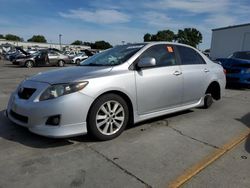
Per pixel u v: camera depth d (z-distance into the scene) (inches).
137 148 135.2
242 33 862.5
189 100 193.2
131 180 104.7
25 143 137.3
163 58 175.0
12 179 103.3
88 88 132.7
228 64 354.0
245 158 126.2
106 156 125.0
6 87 331.9
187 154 129.6
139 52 162.2
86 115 133.4
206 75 205.2
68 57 878.4
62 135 127.6
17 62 768.9
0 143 136.7
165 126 171.8
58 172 109.3
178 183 103.2
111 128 144.9
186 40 2610.7
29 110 130.6
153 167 115.6
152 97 162.1
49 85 132.3
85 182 102.4
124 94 147.8
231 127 173.9
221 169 115.0
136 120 156.9
